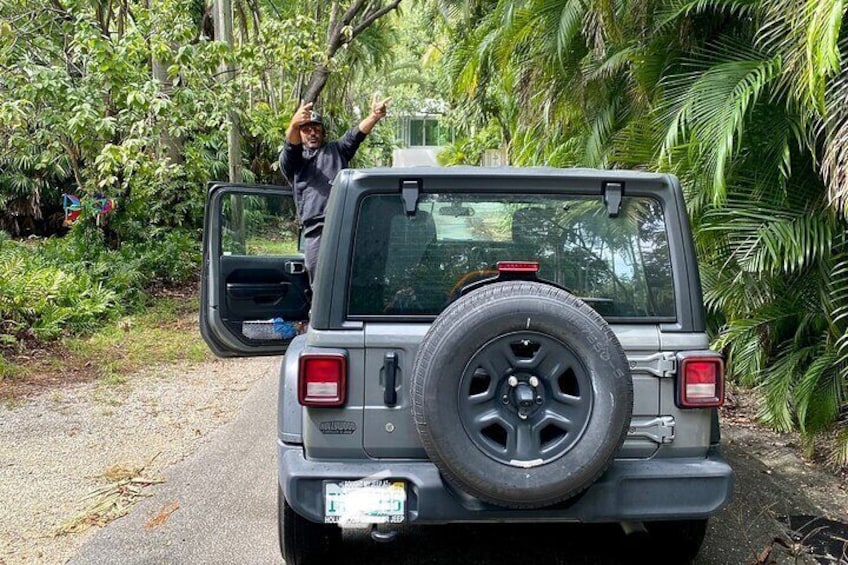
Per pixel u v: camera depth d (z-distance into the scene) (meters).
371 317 3.20
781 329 5.66
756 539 4.09
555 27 7.77
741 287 5.66
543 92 8.68
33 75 8.57
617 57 7.09
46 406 6.38
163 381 7.28
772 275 5.42
